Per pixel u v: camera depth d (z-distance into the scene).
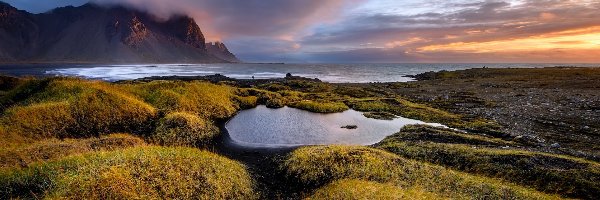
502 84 83.69
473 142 27.45
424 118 40.16
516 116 41.22
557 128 34.50
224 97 46.03
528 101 53.97
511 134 31.38
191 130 29.19
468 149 22.77
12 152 18.42
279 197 18.00
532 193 16.20
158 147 19.36
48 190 13.34
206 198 15.31
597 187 16.89
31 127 24.61
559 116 40.84
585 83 79.19
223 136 31.45
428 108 46.72
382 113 43.34
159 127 28.92
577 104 49.75
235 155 26.36
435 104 52.53
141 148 18.55
